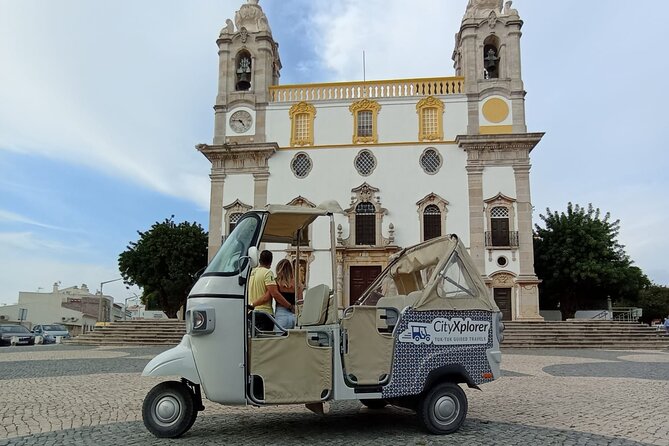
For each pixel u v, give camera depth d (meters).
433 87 32.94
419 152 32.12
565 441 6.43
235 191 33.00
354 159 32.47
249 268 6.57
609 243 34.94
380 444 6.30
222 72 34.22
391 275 8.81
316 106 33.22
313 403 6.70
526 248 30.48
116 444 6.25
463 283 7.43
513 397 9.66
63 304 71.31
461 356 7.14
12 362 16.44
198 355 6.41
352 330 6.74
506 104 32.09
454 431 6.88
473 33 32.88
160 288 40.69
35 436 6.66
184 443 6.30
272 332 6.76
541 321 27.80
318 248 19.78
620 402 9.11
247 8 35.56
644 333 25.34
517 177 31.20
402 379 6.80
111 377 12.43
